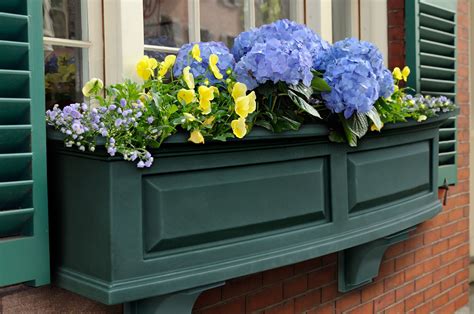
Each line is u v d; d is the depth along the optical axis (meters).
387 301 3.03
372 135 2.17
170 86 1.73
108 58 1.93
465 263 3.68
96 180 1.53
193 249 1.66
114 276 1.50
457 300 3.61
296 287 2.52
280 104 1.91
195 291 1.71
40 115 1.57
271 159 1.82
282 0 2.65
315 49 2.07
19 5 1.56
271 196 1.83
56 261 1.68
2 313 1.61
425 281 3.30
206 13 2.33
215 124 1.66
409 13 2.94
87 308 1.80
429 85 3.04
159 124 1.54
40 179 1.58
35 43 1.56
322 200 2.00
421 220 2.49
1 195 1.53
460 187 3.60
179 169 1.60
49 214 1.69
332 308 2.70
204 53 1.88
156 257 1.58
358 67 1.94
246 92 1.86
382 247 2.59
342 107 1.94
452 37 3.24
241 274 1.74
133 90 1.64
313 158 1.97
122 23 1.91
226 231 1.72
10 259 1.54
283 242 1.87
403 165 2.40
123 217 1.51
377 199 2.25
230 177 1.72
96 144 1.47
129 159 1.49
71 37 1.90
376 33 3.07
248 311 2.32
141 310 1.72
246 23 2.50
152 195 1.57
